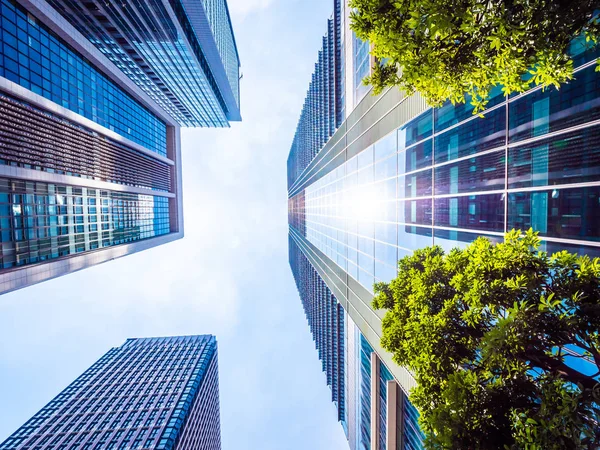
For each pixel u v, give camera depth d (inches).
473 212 561.3
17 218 1101.7
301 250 4220.0
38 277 1143.0
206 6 2395.4
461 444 265.4
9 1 1096.2
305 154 3553.2
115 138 1856.5
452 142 624.7
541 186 422.3
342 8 1632.6
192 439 2711.6
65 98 1413.6
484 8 265.0
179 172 3085.6
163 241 2600.9
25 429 2405.3
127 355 3543.3
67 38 1382.9
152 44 2188.7
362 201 1206.9
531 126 438.6
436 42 303.4
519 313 265.4
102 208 1764.3
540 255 309.4
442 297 383.2
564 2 246.1
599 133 348.8
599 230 346.6
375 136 1066.7
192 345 3777.1
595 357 250.7
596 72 352.5
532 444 221.0
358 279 1275.8
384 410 1133.1
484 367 300.4
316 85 2645.2
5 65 1071.0
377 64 418.3
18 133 1109.7
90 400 2716.5
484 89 347.6
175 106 3681.1
